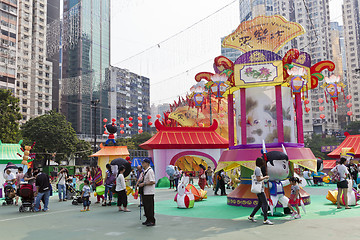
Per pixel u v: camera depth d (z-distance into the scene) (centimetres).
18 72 6881
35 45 7975
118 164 1381
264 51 1259
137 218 1009
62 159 5847
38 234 788
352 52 11862
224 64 1296
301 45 10738
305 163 1205
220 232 746
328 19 11238
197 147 2667
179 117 3800
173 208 1236
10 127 3956
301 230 742
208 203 1378
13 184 1555
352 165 1777
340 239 644
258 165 877
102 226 876
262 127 1301
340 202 1176
